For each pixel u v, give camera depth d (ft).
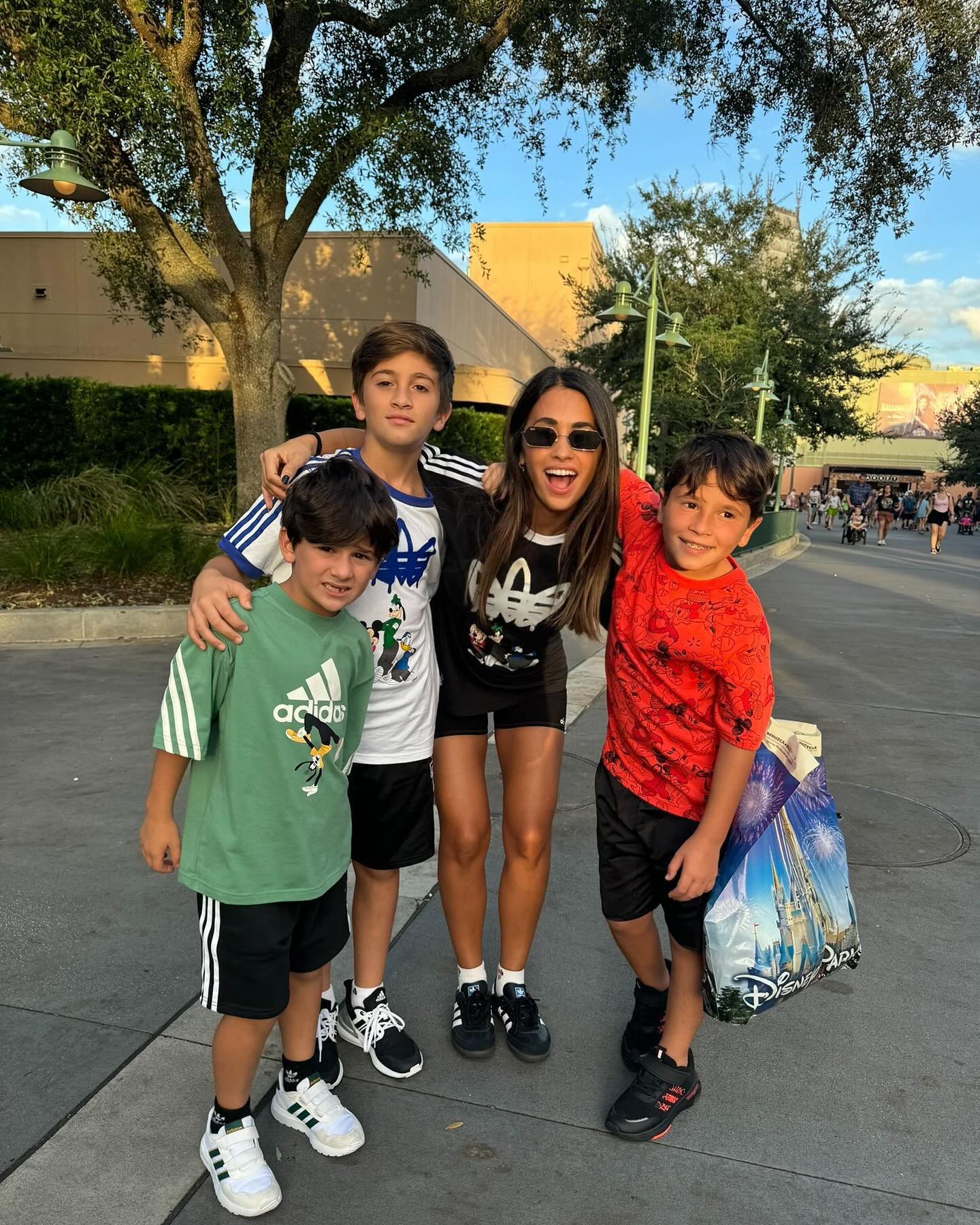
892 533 118.62
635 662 6.49
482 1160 6.18
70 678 18.97
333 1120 6.22
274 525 6.25
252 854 5.57
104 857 10.62
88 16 22.26
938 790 14.24
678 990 6.64
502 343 80.53
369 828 6.91
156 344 55.36
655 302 40.04
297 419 46.60
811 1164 6.24
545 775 7.43
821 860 6.42
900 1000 8.35
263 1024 5.68
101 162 26.00
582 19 31.27
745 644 6.05
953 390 258.78
